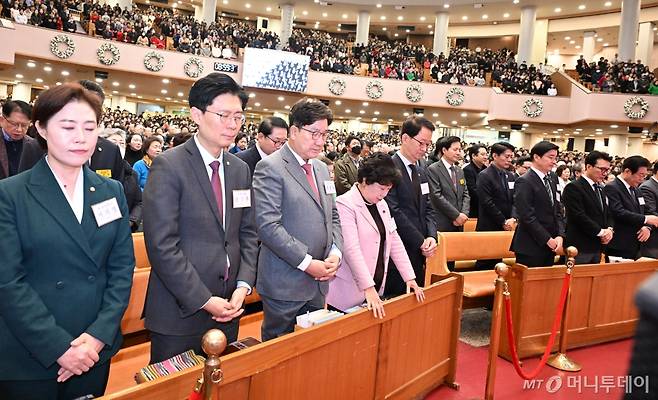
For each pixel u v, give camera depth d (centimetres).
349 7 2259
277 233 207
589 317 375
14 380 150
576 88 1612
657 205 489
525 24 2033
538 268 343
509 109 1717
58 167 157
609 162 405
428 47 2767
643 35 2089
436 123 2061
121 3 1948
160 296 190
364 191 254
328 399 198
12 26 1387
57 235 151
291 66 1736
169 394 132
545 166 375
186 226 189
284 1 2233
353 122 2152
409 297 247
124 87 1827
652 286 30
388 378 238
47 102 150
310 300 225
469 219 537
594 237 400
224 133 190
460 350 359
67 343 146
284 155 226
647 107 1480
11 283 142
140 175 446
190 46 1691
